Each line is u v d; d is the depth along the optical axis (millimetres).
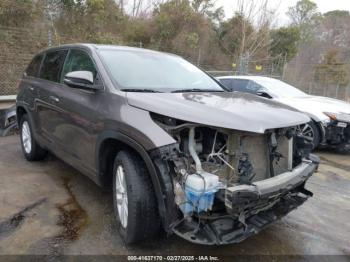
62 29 13734
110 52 3637
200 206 2287
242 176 2422
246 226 2449
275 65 19531
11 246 2809
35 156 4984
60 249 2795
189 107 2570
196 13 20422
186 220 2404
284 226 3438
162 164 2416
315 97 7445
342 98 20344
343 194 4477
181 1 20031
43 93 4344
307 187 4699
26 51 10664
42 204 3633
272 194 2430
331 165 5898
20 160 5184
